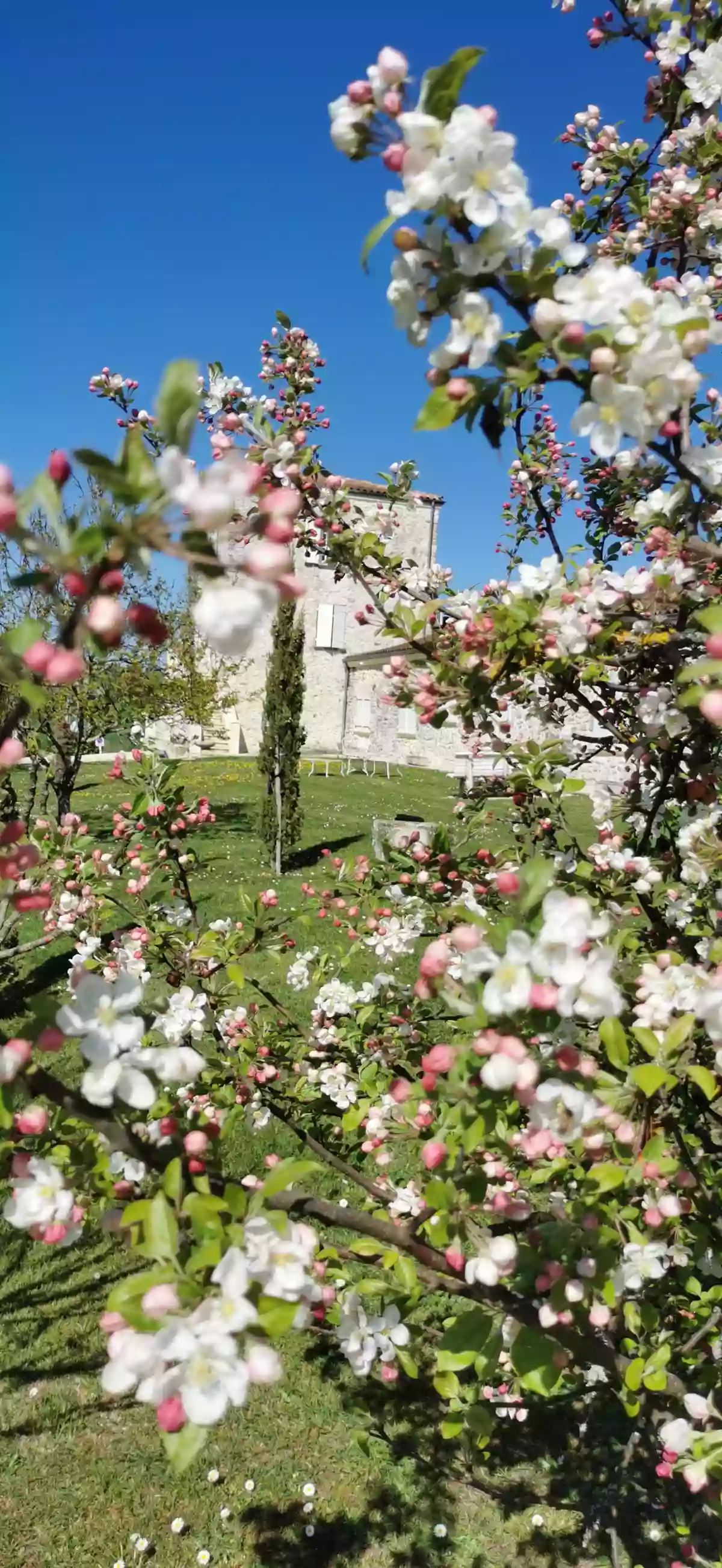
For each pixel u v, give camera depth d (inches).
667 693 94.2
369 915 129.3
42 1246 175.9
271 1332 39.8
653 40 106.0
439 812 675.4
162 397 36.2
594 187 130.0
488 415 52.0
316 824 605.6
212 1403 38.1
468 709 95.3
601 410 49.3
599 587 91.8
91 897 143.9
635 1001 72.9
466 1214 58.2
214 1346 38.4
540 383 50.9
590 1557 116.8
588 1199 59.2
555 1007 50.5
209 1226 42.7
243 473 35.3
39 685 40.6
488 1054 51.1
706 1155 92.3
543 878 52.4
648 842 107.5
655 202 99.4
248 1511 125.7
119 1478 129.7
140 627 38.6
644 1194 75.1
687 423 60.3
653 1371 62.6
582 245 49.0
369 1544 121.3
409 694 97.8
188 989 113.4
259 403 105.7
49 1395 143.7
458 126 45.3
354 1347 70.6
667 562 86.9
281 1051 124.6
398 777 937.5
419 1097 62.8
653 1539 110.9
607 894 92.7
